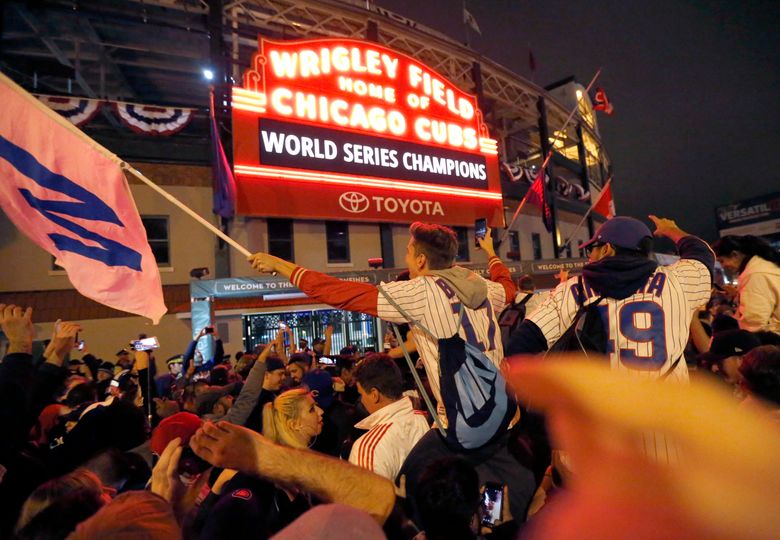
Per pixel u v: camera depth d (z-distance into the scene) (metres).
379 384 2.90
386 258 19.64
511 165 24.88
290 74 17.09
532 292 4.48
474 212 21.23
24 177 2.86
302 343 11.31
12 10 15.69
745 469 0.86
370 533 1.06
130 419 2.88
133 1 16.30
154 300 3.03
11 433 2.27
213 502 2.27
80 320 14.98
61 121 3.00
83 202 2.97
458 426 2.28
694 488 0.87
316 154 17.33
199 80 22.19
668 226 2.78
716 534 0.82
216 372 6.87
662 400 1.03
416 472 2.40
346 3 19.45
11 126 2.87
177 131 15.49
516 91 26.56
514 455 2.47
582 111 35.28
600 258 2.38
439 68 23.38
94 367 11.25
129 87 22.72
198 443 1.38
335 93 17.97
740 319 3.74
